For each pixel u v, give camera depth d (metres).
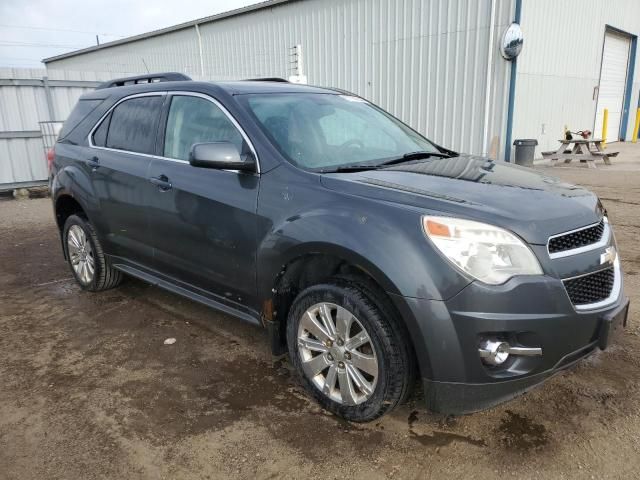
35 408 3.02
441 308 2.33
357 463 2.49
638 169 12.57
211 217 3.31
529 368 2.40
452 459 2.50
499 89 12.54
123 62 24.61
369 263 2.47
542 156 14.87
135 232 4.04
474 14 12.41
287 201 2.90
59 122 10.59
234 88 3.57
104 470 2.49
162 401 3.06
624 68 20.77
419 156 3.57
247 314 3.29
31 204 9.94
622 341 3.60
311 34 16.11
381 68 14.61
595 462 2.45
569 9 14.89
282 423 2.81
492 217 2.41
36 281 5.32
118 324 4.18
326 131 3.48
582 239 2.60
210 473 2.46
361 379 2.68
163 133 3.85
